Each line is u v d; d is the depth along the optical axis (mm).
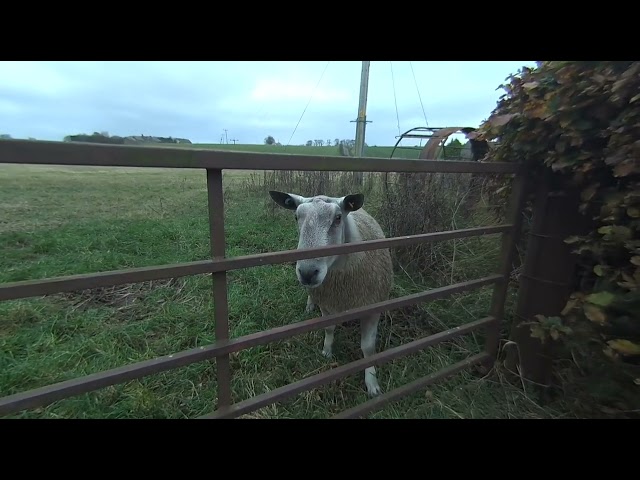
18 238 4938
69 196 8641
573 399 2086
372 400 2082
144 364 1371
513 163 2176
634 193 1568
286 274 4066
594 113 1749
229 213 6844
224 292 1495
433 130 6801
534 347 2330
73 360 2607
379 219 4645
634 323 1569
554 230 2160
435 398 2312
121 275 1218
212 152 1287
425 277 4094
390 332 3047
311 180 6633
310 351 2881
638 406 1693
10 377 2371
